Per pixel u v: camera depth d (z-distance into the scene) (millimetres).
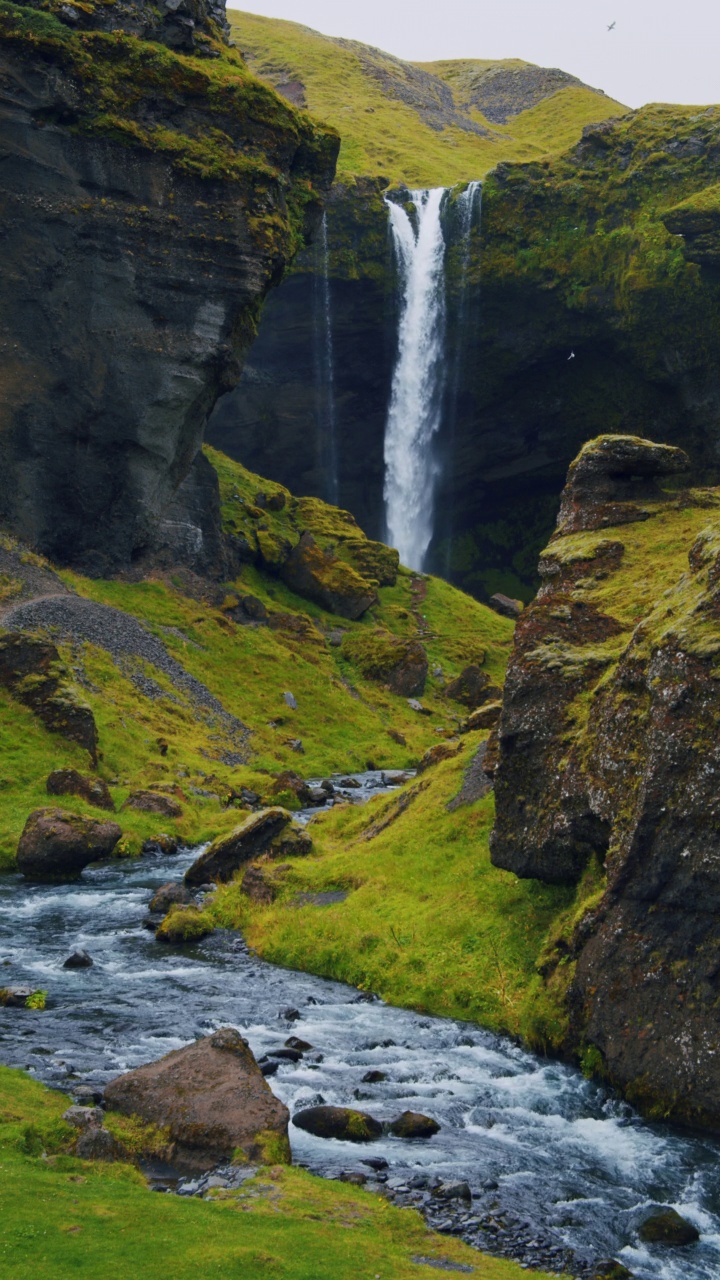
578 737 17766
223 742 51375
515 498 111938
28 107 58156
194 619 63281
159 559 65875
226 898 24672
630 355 97500
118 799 37312
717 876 13688
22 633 44125
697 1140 13031
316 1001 18422
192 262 62406
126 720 46188
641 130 100500
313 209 69688
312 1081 14453
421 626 83312
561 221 98688
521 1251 10156
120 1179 10172
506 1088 14547
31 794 34844
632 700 16391
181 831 35562
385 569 87125
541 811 18438
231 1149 11281
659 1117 13609
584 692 18438
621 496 23234
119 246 60750
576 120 179125
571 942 16188
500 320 100875
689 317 92875
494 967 18406
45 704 39875
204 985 19219
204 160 62125
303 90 166875
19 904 25844
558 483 109875
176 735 48594
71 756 38844
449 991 18172
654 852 14570
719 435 96062
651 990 14281
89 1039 15602
